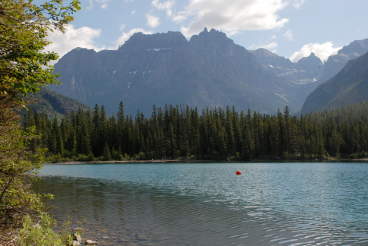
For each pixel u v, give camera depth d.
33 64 11.93
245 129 163.12
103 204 33.38
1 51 11.34
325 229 23.00
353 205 32.88
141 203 34.19
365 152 159.88
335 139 161.38
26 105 13.22
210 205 32.97
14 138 13.12
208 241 19.97
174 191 44.59
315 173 77.69
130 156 163.38
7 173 13.00
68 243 18.09
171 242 19.69
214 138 160.88
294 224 24.52
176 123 176.25
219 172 83.44
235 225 24.16
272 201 35.53
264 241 20.08
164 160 157.38
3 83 11.71
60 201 35.41
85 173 84.06
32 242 13.95
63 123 166.38
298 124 168.88
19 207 13.91
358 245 19.25
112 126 170.62
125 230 22.42
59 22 11.70
